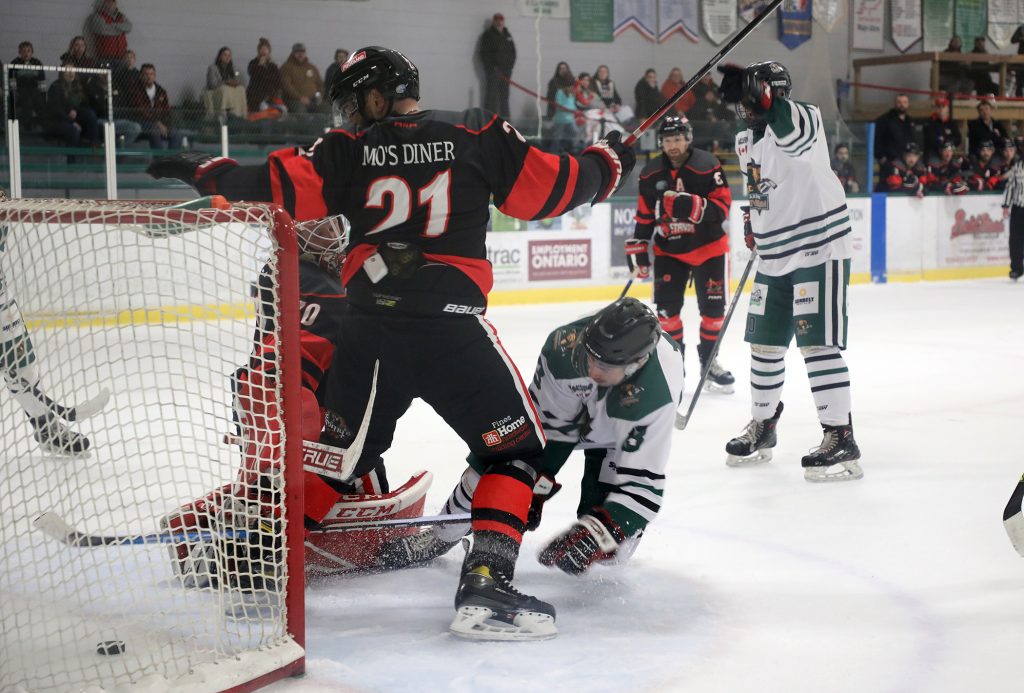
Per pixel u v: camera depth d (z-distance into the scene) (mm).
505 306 24188
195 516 5918
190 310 5570
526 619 5570
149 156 21672
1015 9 31500
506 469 5859
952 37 31531
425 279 5520
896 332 19766
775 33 29297
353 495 6734
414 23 25672
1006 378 14805
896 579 6656
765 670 5230
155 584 6008
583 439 6609
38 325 6070
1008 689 5023
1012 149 30500
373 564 6762
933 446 10609
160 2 23312
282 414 5086
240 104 23422
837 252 9328
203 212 4941
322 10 24875
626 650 5473
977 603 6219
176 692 4664
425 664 5262
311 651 5434
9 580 5566
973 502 8500
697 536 7613
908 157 29219
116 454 8977
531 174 5629
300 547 5164
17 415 10414
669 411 6160
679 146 13742
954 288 28078
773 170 9445
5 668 5016
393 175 5496
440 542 6855
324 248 6562
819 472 9266
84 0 21766
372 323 5629
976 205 30844
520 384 5852
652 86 28109
